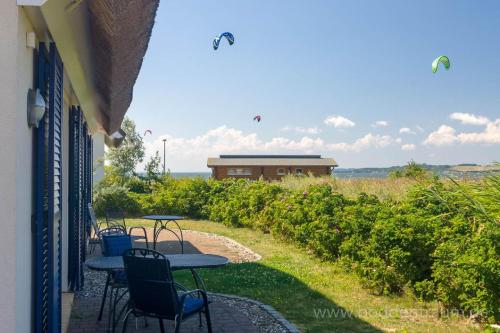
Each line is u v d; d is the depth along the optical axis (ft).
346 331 18.21
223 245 40.88
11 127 8.63
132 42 13.37
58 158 13.97
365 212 27.22
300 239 35.96
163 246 40.57
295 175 65.67
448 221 22.82
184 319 14.92
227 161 138.00
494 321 17.75
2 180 8.60
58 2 9.72
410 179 45.47
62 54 14.19
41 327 10.93
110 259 17.98
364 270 24.26
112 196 62.90
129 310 15.85
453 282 19.66
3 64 8.59
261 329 18.43
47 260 11.93
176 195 63.57
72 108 22.22
